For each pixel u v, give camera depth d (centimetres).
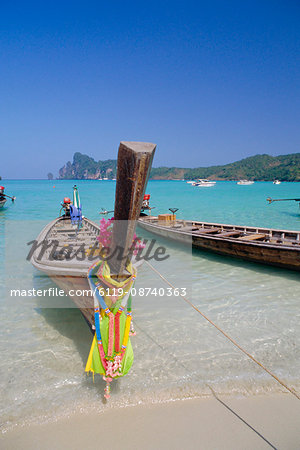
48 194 4912
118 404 327
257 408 321
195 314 541
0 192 2441
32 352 423
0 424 300
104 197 4306
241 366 392
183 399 334
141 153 234
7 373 377
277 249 738
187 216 2225
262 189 7556
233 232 1030
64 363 399
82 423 302
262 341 449
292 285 671
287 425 297
